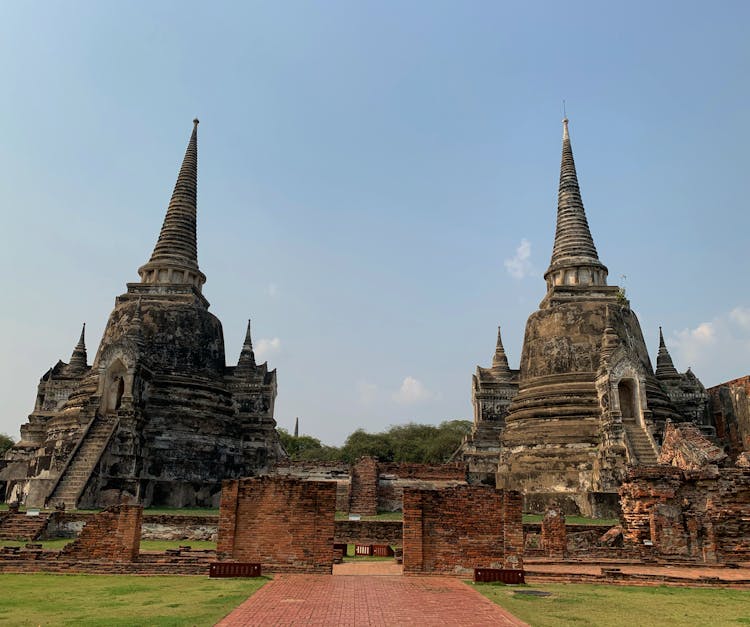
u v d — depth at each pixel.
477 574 17.44
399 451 82.56
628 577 18.09
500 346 61.03
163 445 41.28
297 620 11.87
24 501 39.50
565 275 46.16
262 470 47.62
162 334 45.03
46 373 56.09
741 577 19.08
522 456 38.62
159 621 11.54
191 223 52.19
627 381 37.69
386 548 26.69
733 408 43.44
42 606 13.17
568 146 50.28
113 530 20.27
